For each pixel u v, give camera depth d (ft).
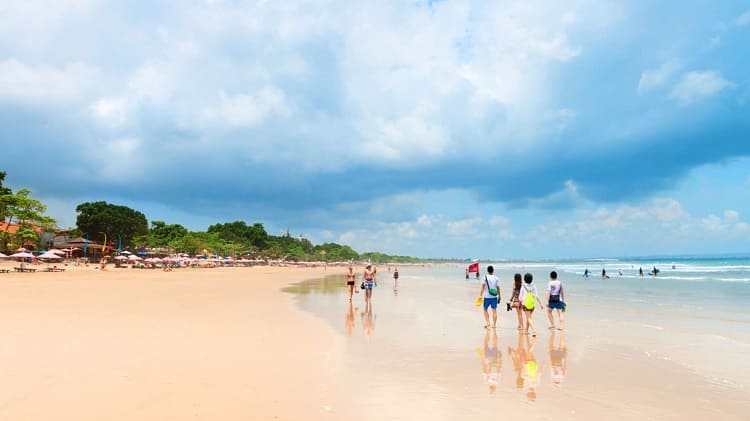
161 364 29.37
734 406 23.35
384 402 23.13
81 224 320.09
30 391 23.13
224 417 20.25
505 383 27.04
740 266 338.95
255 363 30.55
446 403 23.20
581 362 32.76
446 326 49.67
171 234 403.54
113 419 19.54
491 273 48.85
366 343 38.99
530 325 44.42
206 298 78.38
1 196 209.56
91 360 29.86
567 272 285.43
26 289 89.86
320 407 22.12
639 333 45.50
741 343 40.24
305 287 123.03
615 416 21.70
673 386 26.81
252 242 553.23
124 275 165.48
